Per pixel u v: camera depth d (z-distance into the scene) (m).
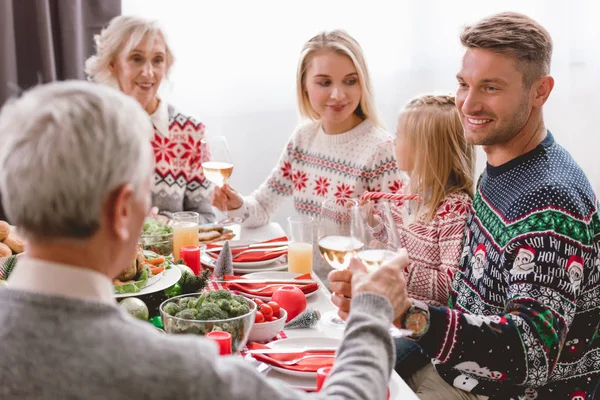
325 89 2.50
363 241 1.47
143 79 2.71
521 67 1.53
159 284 1.70
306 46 2.54
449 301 1.80
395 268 1.16
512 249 1.49
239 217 2.49
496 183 1.63
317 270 2.38
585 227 1.45
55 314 0.76
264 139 3.68
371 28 3.64
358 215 1.48
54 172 0.75
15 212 0.77
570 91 3.84
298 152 2.69
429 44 3.70
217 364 0.80
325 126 2.63
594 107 3.87
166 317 1.42
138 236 0.85
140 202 0.83
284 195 2.73
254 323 1.52
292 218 2.09
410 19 3.66
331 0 3.57
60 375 0.74
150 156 0.83
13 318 0.76
